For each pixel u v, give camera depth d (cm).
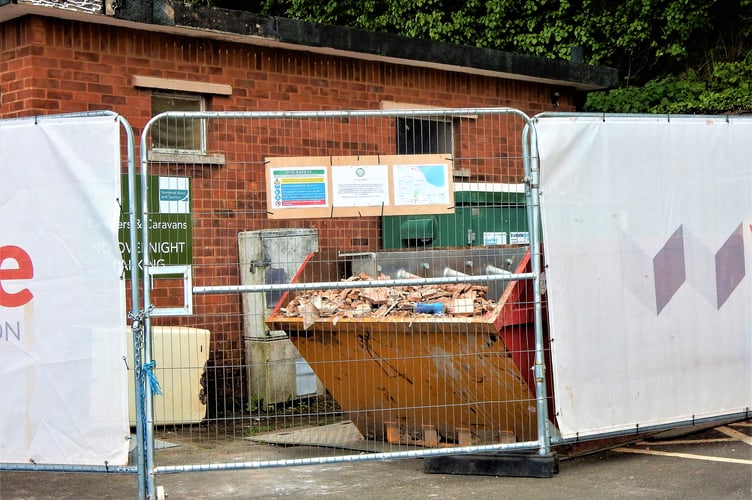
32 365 620
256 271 1009
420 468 719
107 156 610
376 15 1825
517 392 713
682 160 730
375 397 793
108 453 612
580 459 727
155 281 966
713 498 598
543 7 1717
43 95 924
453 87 1274
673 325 721
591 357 683
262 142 1080
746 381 757
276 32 1052
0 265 623
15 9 897
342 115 651
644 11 1642
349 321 745
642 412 702
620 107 1560
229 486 682
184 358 922
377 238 1124
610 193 697
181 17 980
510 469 672
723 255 749
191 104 1048
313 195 671
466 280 664
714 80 1638
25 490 681
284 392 1012
